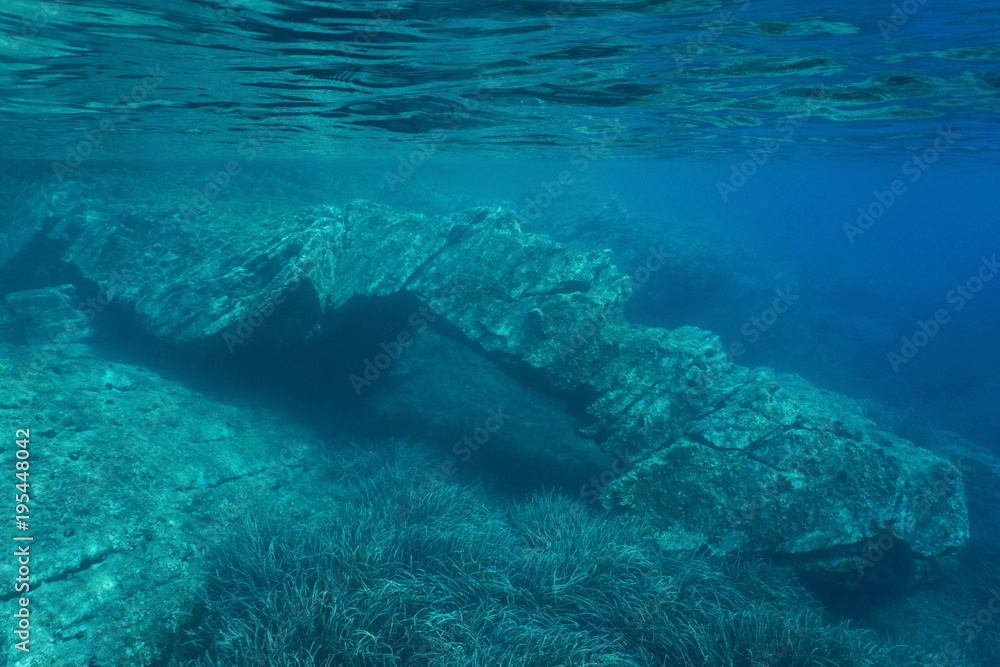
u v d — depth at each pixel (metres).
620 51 4.23
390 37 3.88
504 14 3.53
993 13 3.62
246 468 4.68
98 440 4.24
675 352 5.37
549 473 5.49
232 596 3.54
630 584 3.90
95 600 3.31
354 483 5.02
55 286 6.20
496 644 3.40
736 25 3.79
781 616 3.85
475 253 5.83
